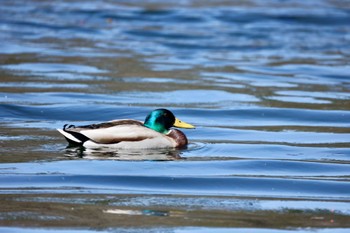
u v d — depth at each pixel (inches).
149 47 1115.9
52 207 454.9
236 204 472.4
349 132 673.0
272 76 930.1
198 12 1374.3
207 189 505.7
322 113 741.9
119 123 598.9
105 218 437.4
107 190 494.6
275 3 1473.9
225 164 565.0
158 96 798.5
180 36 1199.6
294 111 747.4
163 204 467.8
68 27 1240.2
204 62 1015.0
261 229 424.2
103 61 991.6
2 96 773.3
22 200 466.9
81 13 1347.2
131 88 832.9
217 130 673.6
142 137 590.9
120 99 778.8
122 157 572.1
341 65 1010.7
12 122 683.4
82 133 588.1
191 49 1111.6
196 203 472.4
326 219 445.1
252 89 850.1
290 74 946.1
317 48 1136.8
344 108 762.8
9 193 480.7
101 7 1401.3
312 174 546.0
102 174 528.4
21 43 1098.1
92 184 506.6
